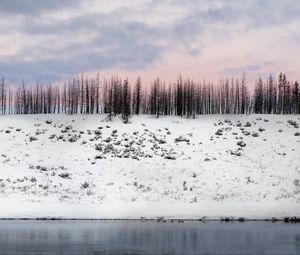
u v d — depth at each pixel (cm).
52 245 2411
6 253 2148
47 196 4541
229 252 2216
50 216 3947
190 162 5975
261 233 2997
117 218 3984
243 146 6619
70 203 4394
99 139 6938
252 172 5609
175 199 4697
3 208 4084
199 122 7938
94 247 2353
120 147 6556
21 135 7075
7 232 2945
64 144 6706
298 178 5359
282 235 2892
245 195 4819
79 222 3672
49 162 5884
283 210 4297
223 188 5075
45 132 7300
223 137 6988
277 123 7900
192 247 2377
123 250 2261
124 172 5578
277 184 5159
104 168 5691
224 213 4231
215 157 6156
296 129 7475
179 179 5384
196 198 4731
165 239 2672
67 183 5056
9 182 4900
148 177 5434
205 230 3167
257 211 4288
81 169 5634
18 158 5978
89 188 4938
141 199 4662
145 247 2366
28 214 3972
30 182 4959
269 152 6372
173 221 3866
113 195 4750
